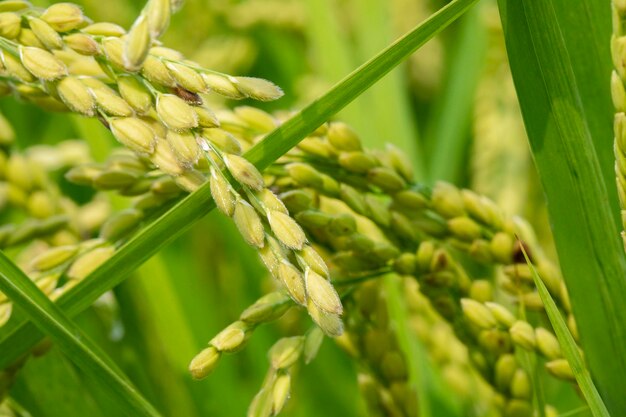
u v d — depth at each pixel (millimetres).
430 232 350
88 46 304
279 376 314
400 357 357
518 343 339
